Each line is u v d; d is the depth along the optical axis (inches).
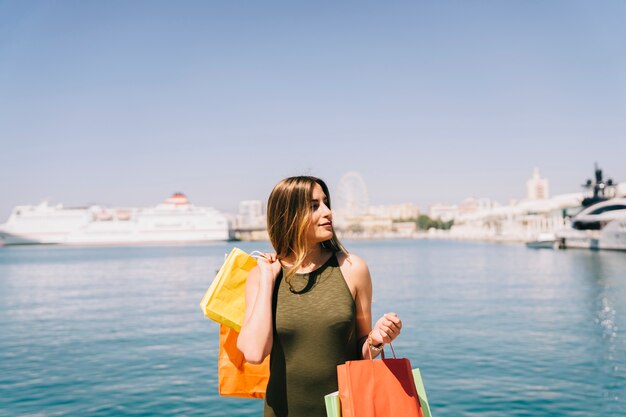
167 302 1015.0
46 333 669.9
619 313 741.3
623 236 2492.6
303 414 83.4
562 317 714.8
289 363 84.8
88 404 359.3
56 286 1437.0
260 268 87.9
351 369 76.7
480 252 3398.1
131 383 412.5
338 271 88.4
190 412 340.2
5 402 365.7
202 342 589.3
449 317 737.6
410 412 75.2
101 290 1301.7
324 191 91.0
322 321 84.0
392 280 1423.5
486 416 319.3
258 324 82.7
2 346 581.9
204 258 3088.1
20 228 6761.8
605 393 361.4
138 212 7342.5
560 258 2281.0
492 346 526.6
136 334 650.2
